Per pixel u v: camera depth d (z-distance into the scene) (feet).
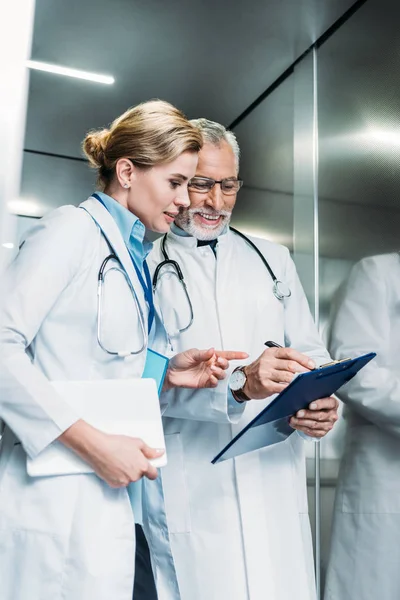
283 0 5.71
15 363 2.97
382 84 5.31
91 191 9.98
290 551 4.11
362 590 4.82
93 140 3.90
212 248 4.87
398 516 4.69
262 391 3.85
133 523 3.18
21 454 3.16
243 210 7.85
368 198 5.41
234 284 4.64
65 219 3.39
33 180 9.52
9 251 2.95
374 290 5.10
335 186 5.94
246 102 7.53
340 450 5.33
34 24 6.12
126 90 7.34
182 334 4.49
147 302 3.76
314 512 5.75
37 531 2.98
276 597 3.96
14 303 3.07
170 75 7.01
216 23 6.11
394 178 5.07
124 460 2.99
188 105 7.63
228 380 4.04
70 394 3.15
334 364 3.45
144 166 3.60
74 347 3.29
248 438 3.62
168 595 3.97
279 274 4.94
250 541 4.00
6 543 3.01
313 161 6.31
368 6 5.55
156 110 3.67
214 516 4.09
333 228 5.96
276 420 3.71
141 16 6.00
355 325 5.12
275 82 7.10
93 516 3.04
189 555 4.07
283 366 3.81
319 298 6.11
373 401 4.73
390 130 5.15
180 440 4.32
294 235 6.53
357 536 4.91
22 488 3.07
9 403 2.98
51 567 2.95
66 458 3.07
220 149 4.64
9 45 2.99
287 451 4.38
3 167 2.93
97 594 2.94
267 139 7.25
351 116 5.74
